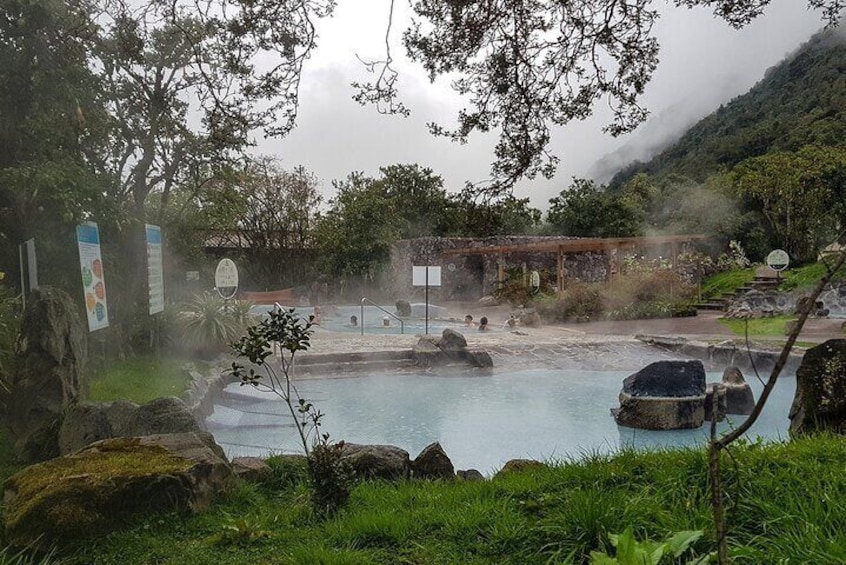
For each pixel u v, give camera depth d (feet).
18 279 25.85
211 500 11.87
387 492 12.53
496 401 29.91
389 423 25.95
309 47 12.69
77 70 24.50
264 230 97.19
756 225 97.14
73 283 26.40
